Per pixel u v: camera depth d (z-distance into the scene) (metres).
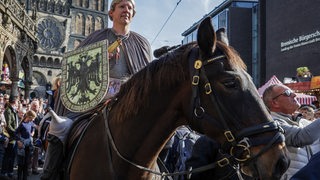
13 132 10.80
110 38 3.78
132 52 3.72
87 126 3.19
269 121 2.21
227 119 2.27
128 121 2.79
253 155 2.18
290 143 3.61
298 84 13.17
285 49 37.81
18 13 36.75
